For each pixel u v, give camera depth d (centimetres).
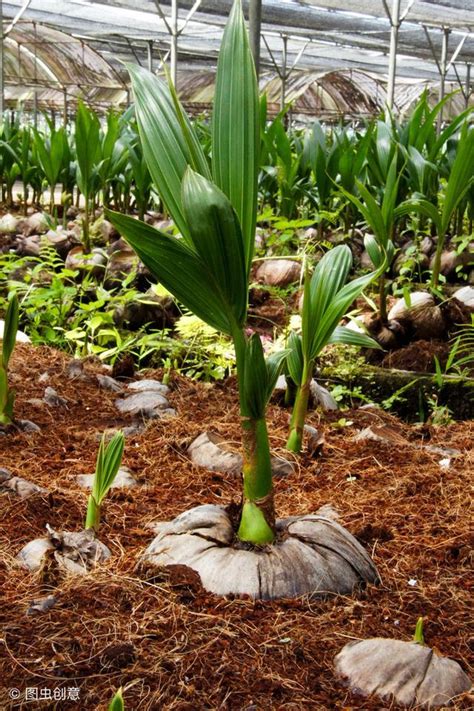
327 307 238
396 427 301
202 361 371
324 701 142
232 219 154
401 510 222
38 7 1614
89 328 384
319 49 1992
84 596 169
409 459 260
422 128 531
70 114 2431
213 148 168
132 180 640
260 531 178
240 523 183
